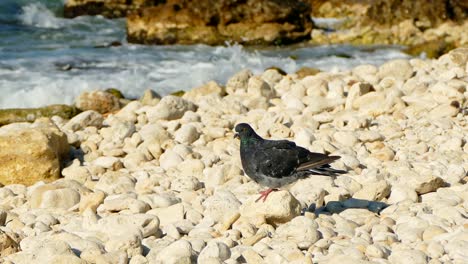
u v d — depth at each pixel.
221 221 10.58
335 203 11.08
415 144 14.41
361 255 8.88
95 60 24.11
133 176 13.01
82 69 22.78
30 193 12.25
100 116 16.31
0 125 17.53
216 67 23.53
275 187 10.26
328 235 9.73
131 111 17.03
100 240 9.76
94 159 14.31
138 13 27.53
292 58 25.23
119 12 32.25
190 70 23.20
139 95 20.58
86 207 11.16
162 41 27.03
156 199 11.31
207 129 15.56
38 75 21.75
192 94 19.00
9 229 10.03
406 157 13.62
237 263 8.76
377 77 19.20
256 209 10.29
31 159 13.21
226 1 27.30
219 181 12.56
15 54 24.55
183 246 8.99
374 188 11.43
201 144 15.02
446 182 12.09
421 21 28.00
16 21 30.17
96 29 29.83
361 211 10.76
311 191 11.26
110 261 8.80
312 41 28.06
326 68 24.05
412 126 15.58
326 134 14.80
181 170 13.30
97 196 11.28
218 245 8.99
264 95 18.30
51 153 13.33
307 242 9.44
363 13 30.33
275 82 20.08
